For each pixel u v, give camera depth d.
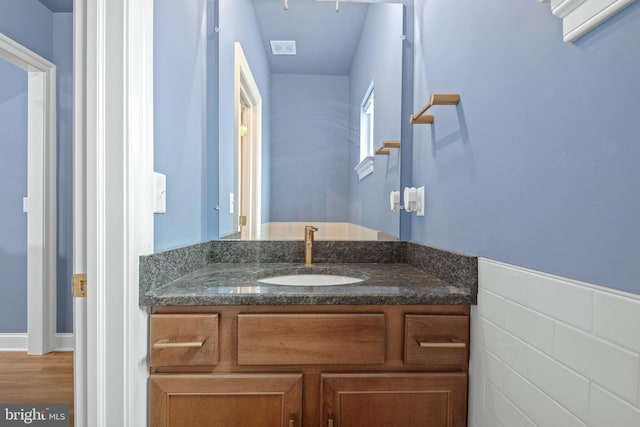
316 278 1.41
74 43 0.85
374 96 1.66
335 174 1.67
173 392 0.91
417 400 0.96
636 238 0.48
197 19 1.38
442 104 1.13
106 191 0.85
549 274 0.66
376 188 1.65
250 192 1.66
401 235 1.61
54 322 2.57
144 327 0.91
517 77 0.77
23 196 2.55
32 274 2.50
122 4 0.84
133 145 0.86
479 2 0.94
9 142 2.54
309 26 1.65
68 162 2.60
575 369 0.59
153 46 0.97
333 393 0.94
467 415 0.97
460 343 0.93
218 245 1.55
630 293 0.49
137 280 0.88
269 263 1.55
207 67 1.53
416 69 1.52
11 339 2.56
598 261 0.54
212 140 1.55
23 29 2.35
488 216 0.89
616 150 0.51
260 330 0.92
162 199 1.01
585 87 0.57
